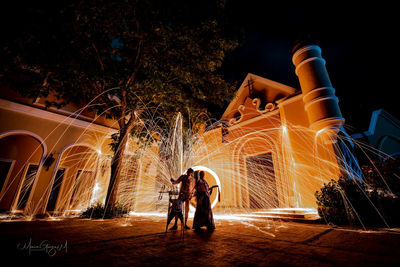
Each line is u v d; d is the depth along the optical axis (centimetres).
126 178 1144
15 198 849
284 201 887
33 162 959
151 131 1191
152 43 733
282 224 545
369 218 484
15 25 578
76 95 807
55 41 636
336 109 740
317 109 770
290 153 901
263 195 1027
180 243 302
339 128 745
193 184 480
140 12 716
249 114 1191
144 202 1137
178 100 895
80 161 1119
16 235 354
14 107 835
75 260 215
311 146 826
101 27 659
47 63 653
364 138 856
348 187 541
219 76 973
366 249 254
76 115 1015
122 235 367
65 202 1019
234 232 408
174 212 396
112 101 885
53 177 887
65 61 664
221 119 1384
